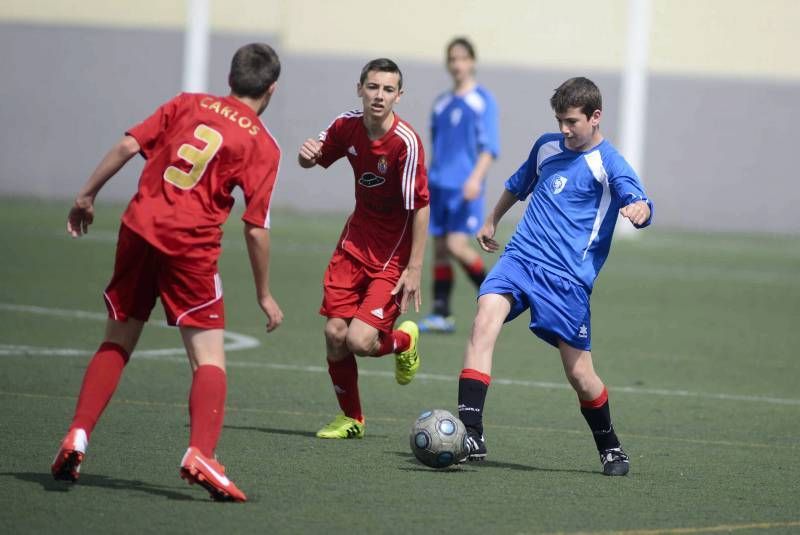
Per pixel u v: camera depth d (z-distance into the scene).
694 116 100.19
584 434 29.48
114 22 99.50
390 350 28.00
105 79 99.88
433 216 47.69
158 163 21.23
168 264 20.94
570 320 24.55
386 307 27.20
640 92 97.62
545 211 25.02
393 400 33.16
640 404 34.28
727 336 49.62
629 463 26.03
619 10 98.81
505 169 100.31
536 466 25.42
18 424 27.08
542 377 38.22
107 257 65.69
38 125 100.31
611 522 20.55
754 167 100.69
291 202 101.88
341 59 100.62
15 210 88.88
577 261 24.67
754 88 99.81
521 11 99.50
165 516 19.64
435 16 99.94
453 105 47.34
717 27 99.50
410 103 100.38
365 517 20.17
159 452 24.83
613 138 99.94
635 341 47.25
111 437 26.22
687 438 29.58
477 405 24.61
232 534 18.73
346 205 102.00
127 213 21.11
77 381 33.12
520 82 99.94
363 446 26.72
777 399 36.00
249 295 54.66
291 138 101.44
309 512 20.34
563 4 99.19
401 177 26.84
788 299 63.47
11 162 100.62
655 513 21.41
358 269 27.59
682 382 38.47
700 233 100.88
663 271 74.31
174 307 21.11
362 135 27.00
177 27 99.25
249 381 34.97
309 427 28.86
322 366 38.09
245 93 21.66
